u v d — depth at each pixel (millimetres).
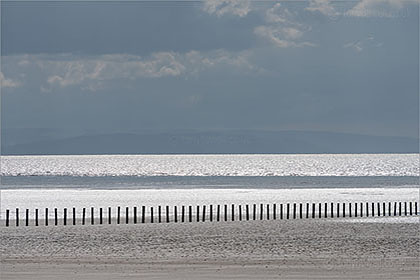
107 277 89062
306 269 96562
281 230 156500
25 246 128375
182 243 131125
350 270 95562
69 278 88188
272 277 89312
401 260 106938
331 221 185750
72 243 132625
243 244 129000
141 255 114438
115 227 166750
